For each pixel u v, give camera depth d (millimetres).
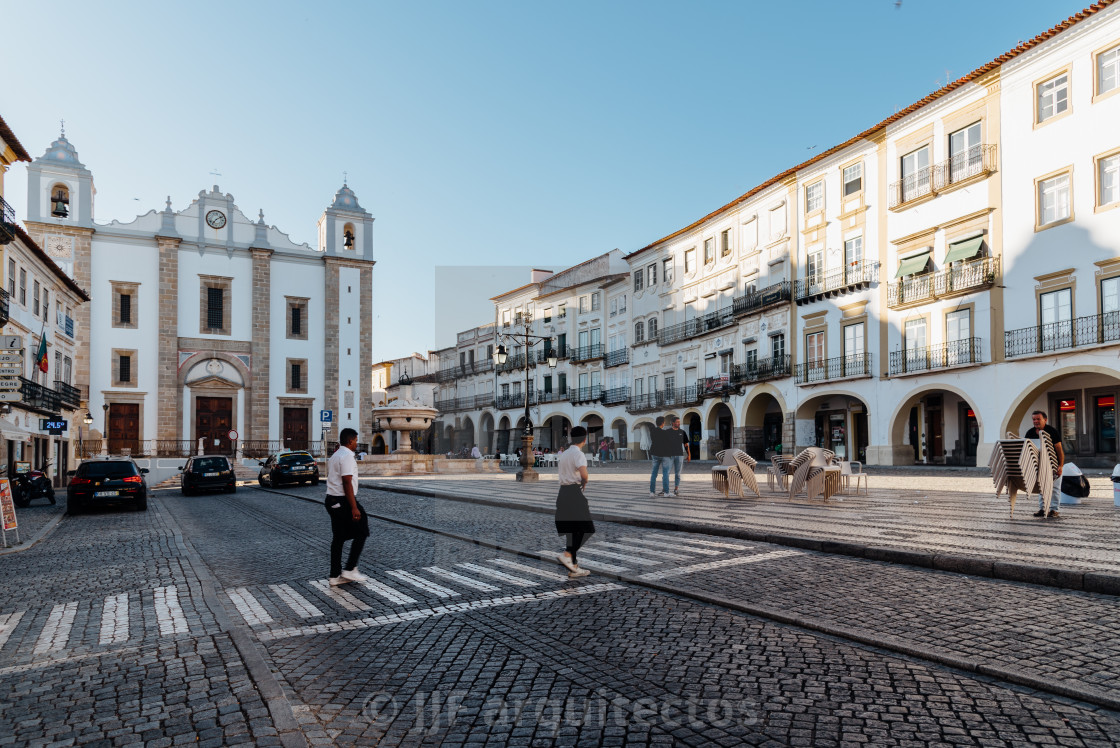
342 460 8000
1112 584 6094
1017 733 3549
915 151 28891
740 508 12398
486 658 4672
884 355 29969
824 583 6816
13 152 25344
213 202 47094
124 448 43281
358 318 50594
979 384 25891
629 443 45062
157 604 6984
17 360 13539
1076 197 23016
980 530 9273
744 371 37969
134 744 3680
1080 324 22766
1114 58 22078
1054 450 10711
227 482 26484
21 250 28391
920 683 4242
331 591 7531
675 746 3354
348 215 51031
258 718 3949
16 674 4926
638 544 5277
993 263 25516
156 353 44406
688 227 42281
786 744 3426
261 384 47062
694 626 5398
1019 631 5113
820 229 33438
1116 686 4008
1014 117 24953
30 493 21875
